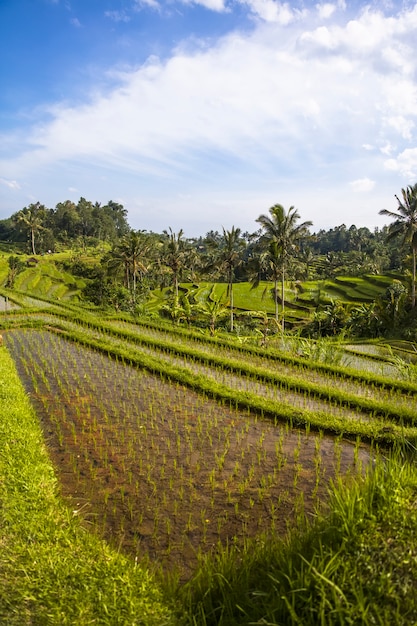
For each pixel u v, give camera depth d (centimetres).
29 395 977
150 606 364
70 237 10875
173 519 532
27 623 336
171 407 929
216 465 670
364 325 3462
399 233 3362
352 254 8481
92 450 712
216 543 488
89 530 503
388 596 311
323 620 292
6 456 617
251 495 588
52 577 388
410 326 3078
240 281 7525
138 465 664
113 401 960
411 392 1177
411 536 360
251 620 333
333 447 750
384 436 760
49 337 1681
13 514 480
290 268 4103
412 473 467
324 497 582
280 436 791
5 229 11350
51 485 569
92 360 1329
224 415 892
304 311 5025
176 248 4334
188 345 1733
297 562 378
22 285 6112
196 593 388
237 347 1666
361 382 1272
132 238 4162
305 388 1100
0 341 1461
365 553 351
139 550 475
